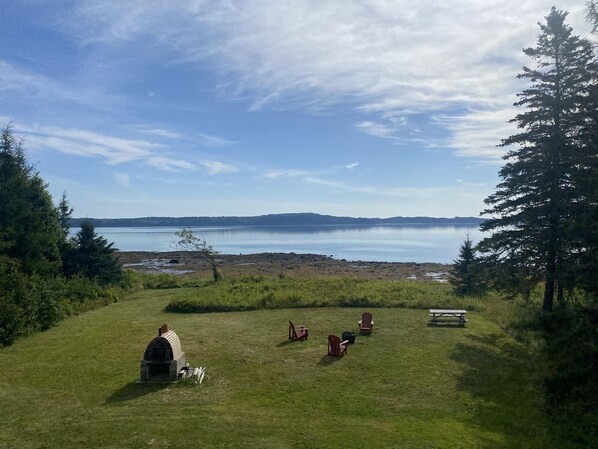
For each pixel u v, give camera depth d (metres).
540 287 26.80
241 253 94.69
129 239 158.38
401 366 14.00
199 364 14.34
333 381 12.78
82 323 20.62
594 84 16.95
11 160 25.59
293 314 21.88
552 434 9.88
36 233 24.00
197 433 9.68
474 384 12.61
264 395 11.83
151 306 24.92
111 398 11.64
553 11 18.39
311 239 155.38
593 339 12.38
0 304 17.22
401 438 9.48
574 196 16.86
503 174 19.27
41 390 12.20
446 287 29.02
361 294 25.03
